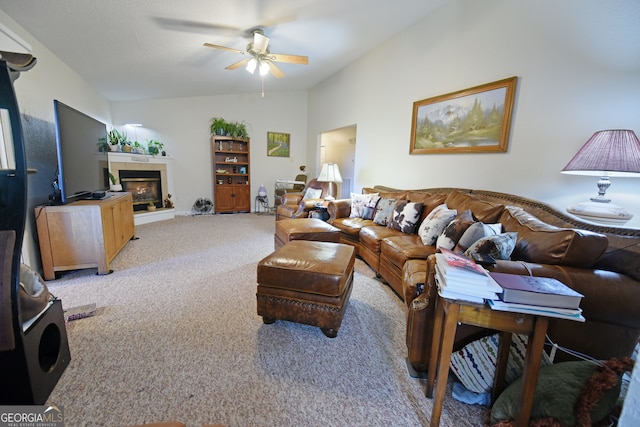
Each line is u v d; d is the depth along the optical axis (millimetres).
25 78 2402
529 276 1106
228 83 5250
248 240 3994
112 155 4703
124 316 1928
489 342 1301
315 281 1708
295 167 7059
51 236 2453
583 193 2084
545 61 2195
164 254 3293
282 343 1688
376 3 2947
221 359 1527
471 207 2354
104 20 2564
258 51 3172
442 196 2848
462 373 1329
